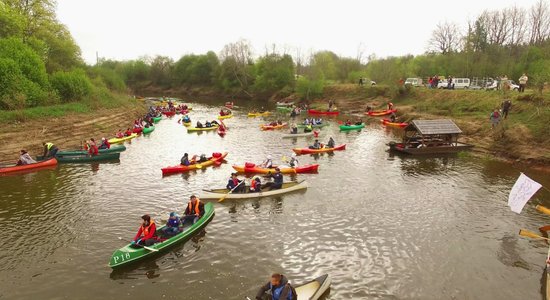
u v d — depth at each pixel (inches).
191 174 1015.0
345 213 756.6
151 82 5295.3
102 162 1135.0
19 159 1035.3
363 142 1496.1
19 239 625.9
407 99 2356.1
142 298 478.3
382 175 1023.6
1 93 1414.9
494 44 2716.5
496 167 1105.4
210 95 4419.3
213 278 524.1
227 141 1501.0
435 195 867.4
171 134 1668.3
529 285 520.4
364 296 488.4
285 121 2149.4
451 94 1971.0
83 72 2256.4
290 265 560.1
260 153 1280.8
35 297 477.1
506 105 1320.1
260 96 3882.9
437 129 1282.0
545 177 991.6
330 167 1104.8
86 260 565.3
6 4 1969.7
